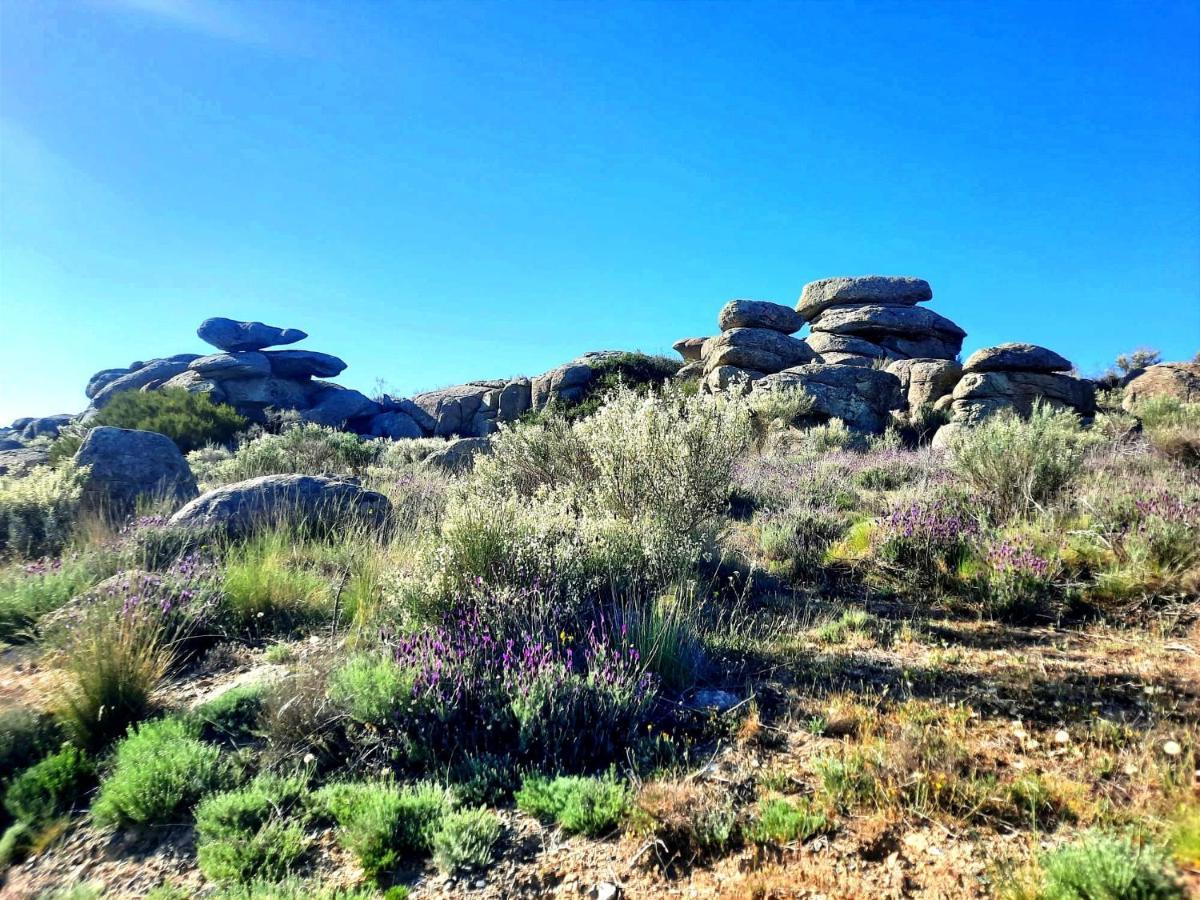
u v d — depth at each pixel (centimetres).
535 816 334
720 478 767
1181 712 369
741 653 505
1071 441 1234
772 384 2111
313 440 1752
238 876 302
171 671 511
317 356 4438
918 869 270
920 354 2770
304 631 580
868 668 469
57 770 383
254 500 848
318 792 358
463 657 441
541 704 388
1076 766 329
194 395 2762
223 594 589
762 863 287
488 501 609
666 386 898
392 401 3953
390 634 488
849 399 2208
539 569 530
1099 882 236
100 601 522
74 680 449
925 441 2064
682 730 405
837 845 290
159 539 732
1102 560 602
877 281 2889
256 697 440
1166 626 496
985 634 523
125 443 1036
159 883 310
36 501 870
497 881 293
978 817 297
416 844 313
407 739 387
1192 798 285
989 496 807
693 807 318
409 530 839
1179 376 2016
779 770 351
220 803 338
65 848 340
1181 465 1006
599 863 298
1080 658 461
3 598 599
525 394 3422
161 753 375
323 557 758
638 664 452
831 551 736
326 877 303
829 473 1152
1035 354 2122
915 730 361
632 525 650
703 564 686
